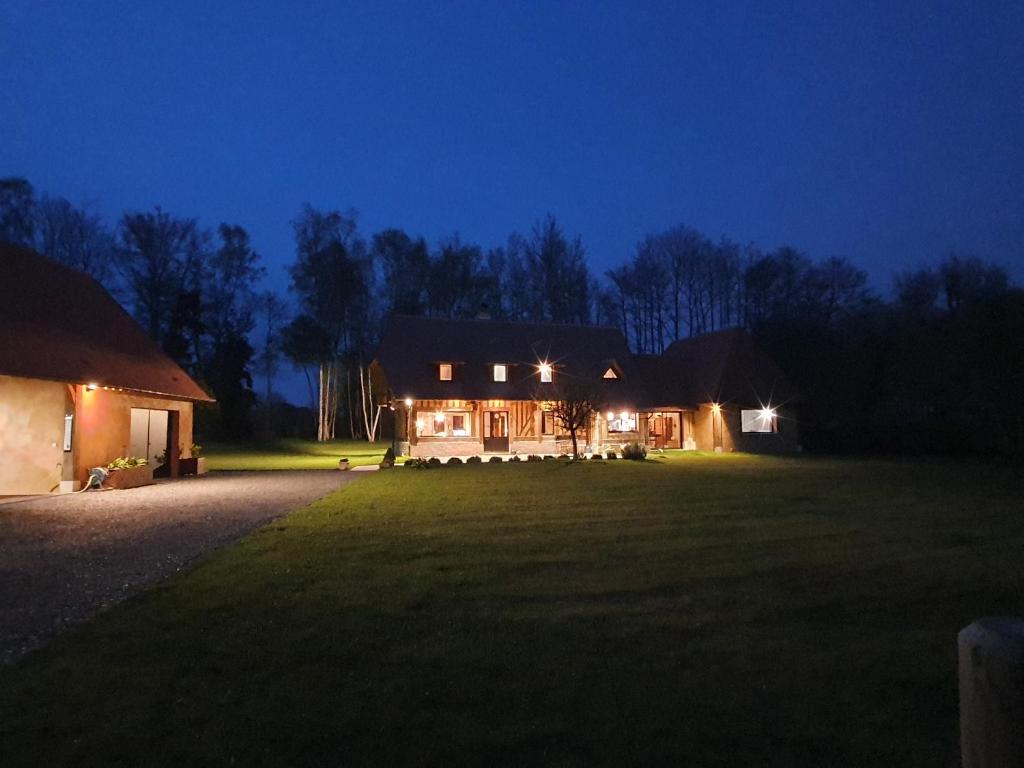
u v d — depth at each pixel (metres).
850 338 45.03
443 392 31.92
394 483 18.23
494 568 8.23
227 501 14.64
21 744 3.87
